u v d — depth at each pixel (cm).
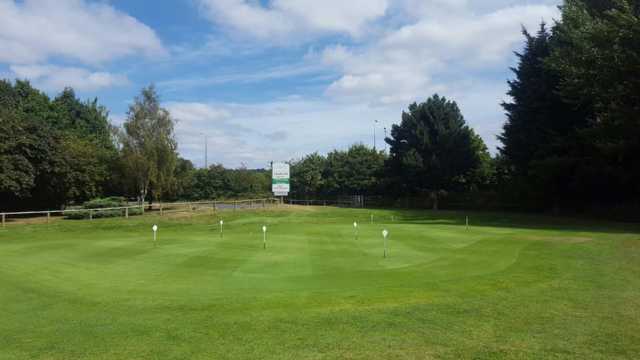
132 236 2956
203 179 8350
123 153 4925
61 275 1616
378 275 1529
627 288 1173
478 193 6069
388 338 799
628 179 4128
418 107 6656
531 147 4800
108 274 1628
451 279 1370
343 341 789
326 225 3588
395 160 6838
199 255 2044
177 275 1595
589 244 2011
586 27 3619
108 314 1022
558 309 966
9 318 1020
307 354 734
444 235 2705
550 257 1714
